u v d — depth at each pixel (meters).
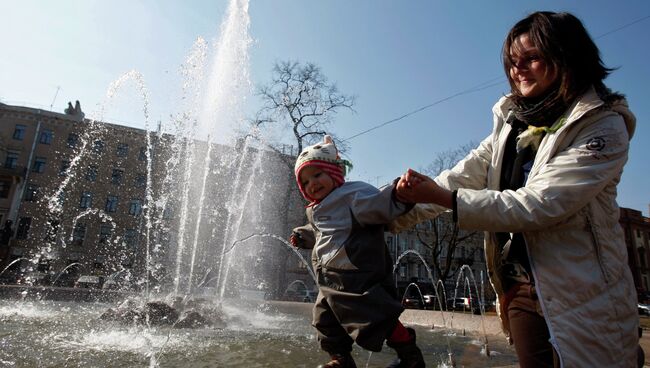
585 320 1.27
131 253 35.91
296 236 2.13
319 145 2.08
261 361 2.92
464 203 1.41
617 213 1.41
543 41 1.47
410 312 8.87
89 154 37.50
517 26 1.61
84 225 36.00
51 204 36.09
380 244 1.82
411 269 43.47
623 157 1.35
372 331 1.65
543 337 1.39
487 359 4.01
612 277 1.31
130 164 37.81
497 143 1.80
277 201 29.83
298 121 25.72
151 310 5.07
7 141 36.53
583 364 1.24
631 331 1.30
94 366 2.47
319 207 1.94
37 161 36.88
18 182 35.78
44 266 34.56
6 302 7.53
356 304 1.70
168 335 4.04
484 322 6.89
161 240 30.66
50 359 2.59
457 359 3.94
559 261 1.34
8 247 34.03
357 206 1.79
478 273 40.88
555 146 1.41
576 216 1.35
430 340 5.57
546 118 1.53
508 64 1.68
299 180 2.07
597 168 1.30
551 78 1.50
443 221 26.55
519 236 1.55
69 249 35.19
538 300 1.41
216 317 5.86
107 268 35.25
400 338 1.77
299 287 34.50
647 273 47.19
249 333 4.96
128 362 2.68
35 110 37.38
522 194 1.34
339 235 1.82
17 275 33.25
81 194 36.62
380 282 1.76
